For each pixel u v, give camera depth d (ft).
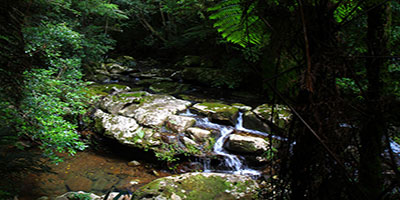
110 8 26.18
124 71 31.37
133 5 37.60
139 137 14.97
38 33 13.52
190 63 33.50
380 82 2.93
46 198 10.10
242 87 26.63
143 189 9.30
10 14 7.20
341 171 1.83
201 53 36.29
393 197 2.09
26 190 10.30
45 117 10.38
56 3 19.76
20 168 6.66
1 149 6.64
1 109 8.39
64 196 9.62
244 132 16.37
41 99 10.92
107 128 15.74
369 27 3.76
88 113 17.48
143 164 14.17
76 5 24.79
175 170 13.75
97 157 14.61
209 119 17.60
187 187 9.46
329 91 1.84
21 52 7.93
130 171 13.29
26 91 9.96
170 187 9.35
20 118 9.43
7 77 7.89
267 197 2.46
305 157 1.94
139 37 47.01
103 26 32.96
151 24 46.47
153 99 19.49
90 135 16.16
